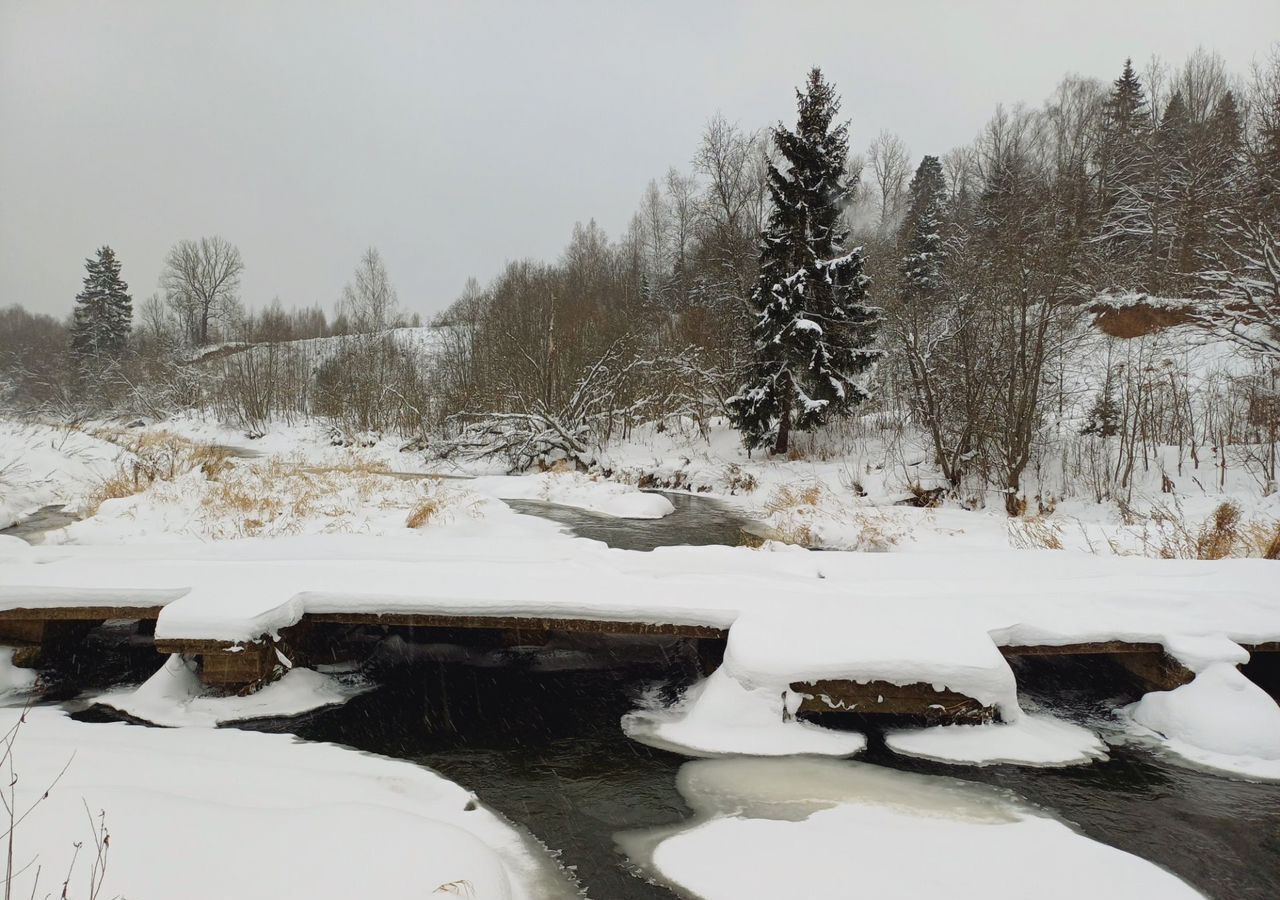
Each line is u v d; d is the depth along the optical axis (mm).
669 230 48312
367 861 2818
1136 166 29375
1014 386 15250
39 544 10375
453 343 35844
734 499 18875
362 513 12641
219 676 5426
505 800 4191
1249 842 3779
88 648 6680
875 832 3744
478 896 2770
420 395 31750
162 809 3053
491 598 5824
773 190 22594
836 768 4531
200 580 6223
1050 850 3561
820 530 12688
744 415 22688
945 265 23219
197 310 63875
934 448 18734
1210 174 23047
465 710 5570
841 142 22297
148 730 4840
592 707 5645
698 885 3320
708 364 28234
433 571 6574
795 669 4969
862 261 22141
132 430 37000
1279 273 14273
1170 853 3674
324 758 4488
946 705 4961
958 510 15312
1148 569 6922
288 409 42469
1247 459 13633
